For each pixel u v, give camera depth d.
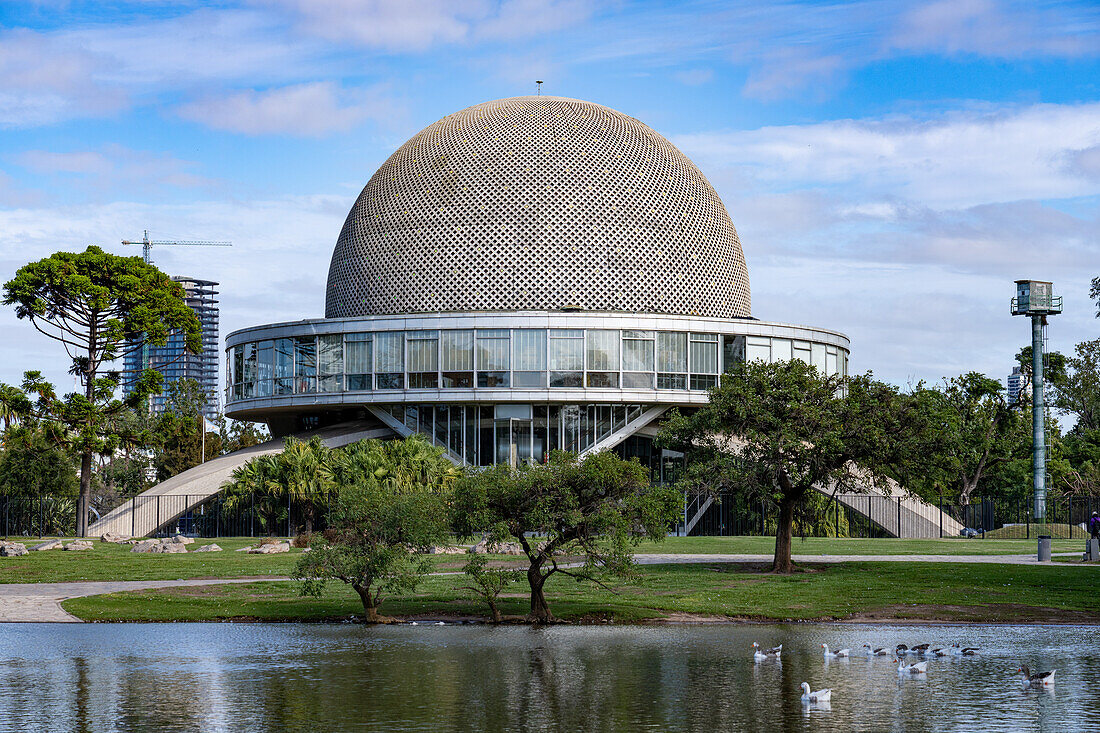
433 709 20.61
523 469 32.25
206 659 25.34
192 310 72.38
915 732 19.09
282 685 22.58
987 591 36.09
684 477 43.69
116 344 68.62
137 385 69.06
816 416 41.38
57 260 66.75
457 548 49.06
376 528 31.53
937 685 22.75
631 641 27.92
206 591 36.16
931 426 42.62
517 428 67.75
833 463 41.66
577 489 31.95
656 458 71.00
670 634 29.12
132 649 26.75
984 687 22.61
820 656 25.94
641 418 68.25
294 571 31.19
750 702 21.23
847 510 67.12
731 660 25.31
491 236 70.69
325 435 68.31
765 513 66.88
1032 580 38.16
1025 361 98.81
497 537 30.42
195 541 58.12
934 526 67.00
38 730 19.31
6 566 43.66
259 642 27.69
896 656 25.84
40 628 30.20
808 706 20.92
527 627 30.44
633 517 31.95
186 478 66.69
